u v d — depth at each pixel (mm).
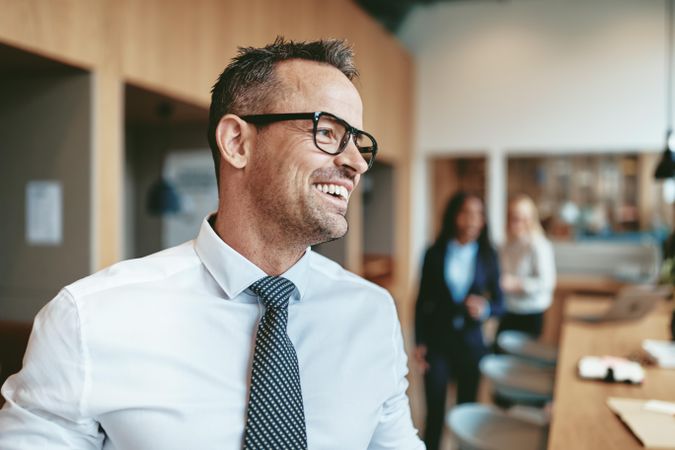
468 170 8992
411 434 1219
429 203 7656
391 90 6406
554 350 3408
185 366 959
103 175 2494
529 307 4473
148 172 4371
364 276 6035
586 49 6707
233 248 1084
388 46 6281
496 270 3486
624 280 6023
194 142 4211
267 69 1046
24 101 2533
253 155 1045
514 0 6957
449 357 3367
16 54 2191
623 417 1665
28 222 2547
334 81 1038
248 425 937
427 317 3434
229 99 1077
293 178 1008
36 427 905
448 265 3393
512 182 9211
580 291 5914
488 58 7066
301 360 1077
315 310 1130
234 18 3486
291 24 4211
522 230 4574
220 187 1112
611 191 8773
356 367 1104
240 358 1002
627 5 6551
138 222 4402
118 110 2576
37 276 2533
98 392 913
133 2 2648
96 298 965
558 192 9023
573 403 1832
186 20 3033
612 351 2562
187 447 929
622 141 6602
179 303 1004
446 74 7230
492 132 7070
